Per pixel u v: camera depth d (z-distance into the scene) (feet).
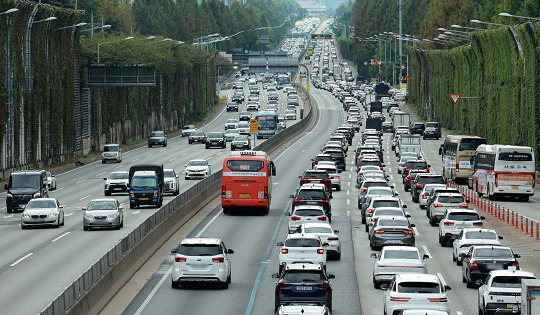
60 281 214.28
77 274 223.30
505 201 408.05
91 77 655.35
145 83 652.48
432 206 329.52
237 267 240.53
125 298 199.62
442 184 392.27
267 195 347.77
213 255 207.62
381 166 517.55
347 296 202.90
